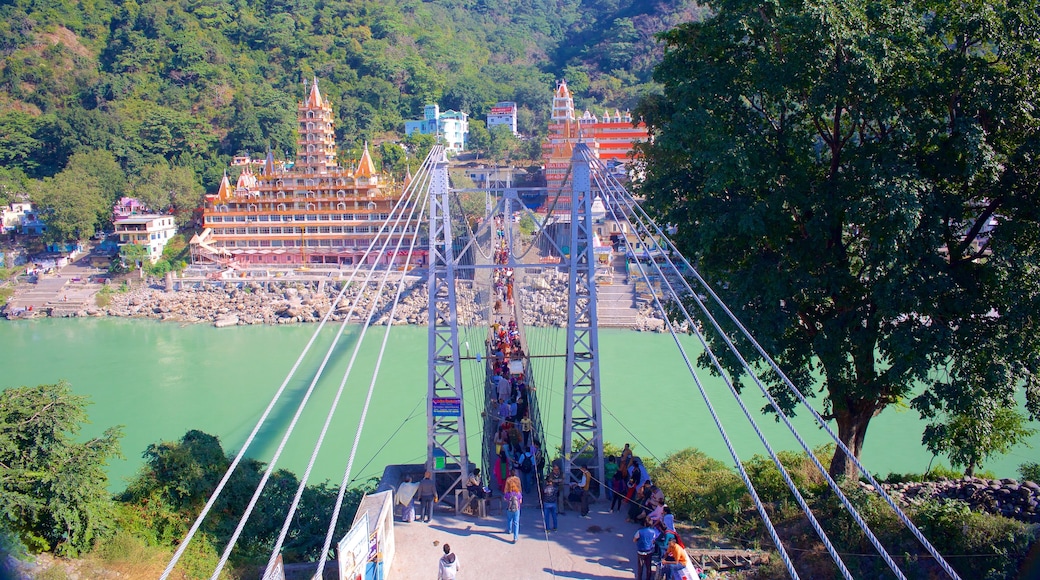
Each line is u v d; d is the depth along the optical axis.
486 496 19.12
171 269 87.31
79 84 134.38
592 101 153.75
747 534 18.89
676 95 22.80
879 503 17.77
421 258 86.81
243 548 21.48
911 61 19.23
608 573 16.06
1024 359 19.03
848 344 20.39
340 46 156.75
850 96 19.86
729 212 20.66
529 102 153.50
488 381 25.16
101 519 20.25
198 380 53.34
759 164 20.80
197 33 148.00
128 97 130.00
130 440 41.44
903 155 20.19
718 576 16.73
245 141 120.94
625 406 43.97
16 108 128.50
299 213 89.75
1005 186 19.75
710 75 21.36
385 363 56.12
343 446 38.88
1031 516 18.30
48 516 19.81
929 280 18.64
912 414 41.00
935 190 20.05
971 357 19.36
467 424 38.56
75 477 20.02
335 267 87.25
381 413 44.12
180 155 117.31
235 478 23.38
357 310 73.69
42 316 78.69
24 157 115.00
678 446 37.66
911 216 17.94
